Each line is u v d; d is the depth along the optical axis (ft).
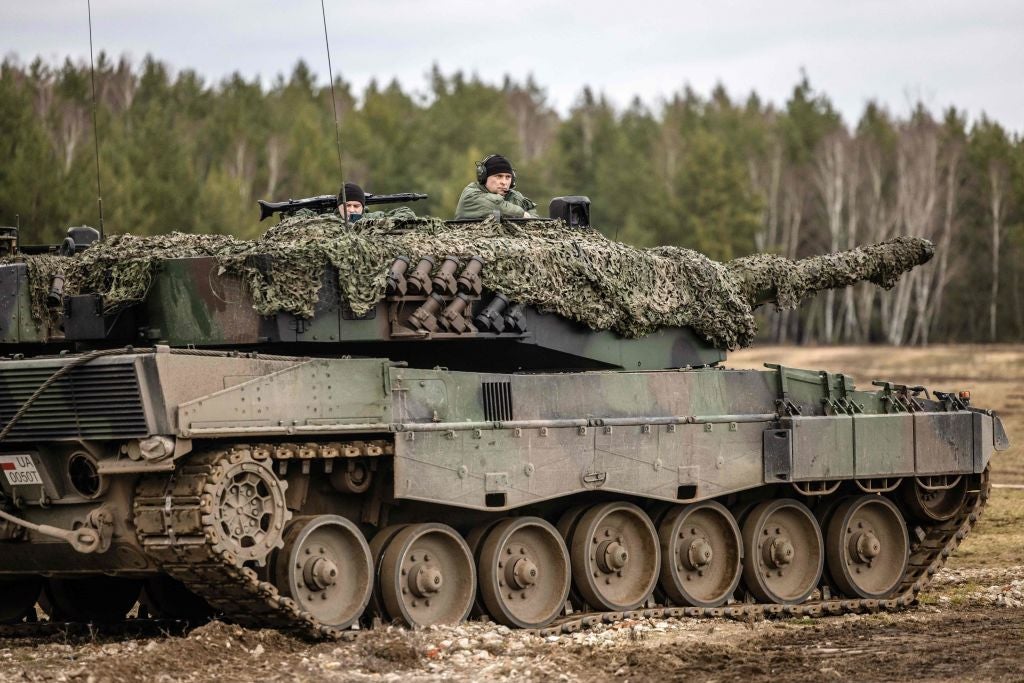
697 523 78.07
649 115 433.07
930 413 84.38
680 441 75.61
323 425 62.18
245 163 320.70
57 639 68.90
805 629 69.77
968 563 95.96
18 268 70.90
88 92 328.90
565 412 71.56
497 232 72.69
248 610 61.93
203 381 59.16
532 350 73.15
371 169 347.36
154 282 65.21
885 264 87.61
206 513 58.03
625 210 340.59
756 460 78.69
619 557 73.46
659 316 77.15
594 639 65.98
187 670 55.98
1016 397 205.87
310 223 69.46
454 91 444.14
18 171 198.39
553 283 71.82
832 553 82.23
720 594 77.66
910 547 87.71
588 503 74.84
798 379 81.66
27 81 240.32
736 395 78.89
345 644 61.72
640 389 74.74
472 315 69.87
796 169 344.28
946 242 301.22
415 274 67.31
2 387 61.05
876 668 57.93
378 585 66.28
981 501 87.35
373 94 417.08
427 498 65.57
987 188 322.75
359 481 66.23
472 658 59.21
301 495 64.34
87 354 58.85
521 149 387.75
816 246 334.65
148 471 59.00
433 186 325.21
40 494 63.05
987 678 55.47
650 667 57.93
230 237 68.69
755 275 84.12
